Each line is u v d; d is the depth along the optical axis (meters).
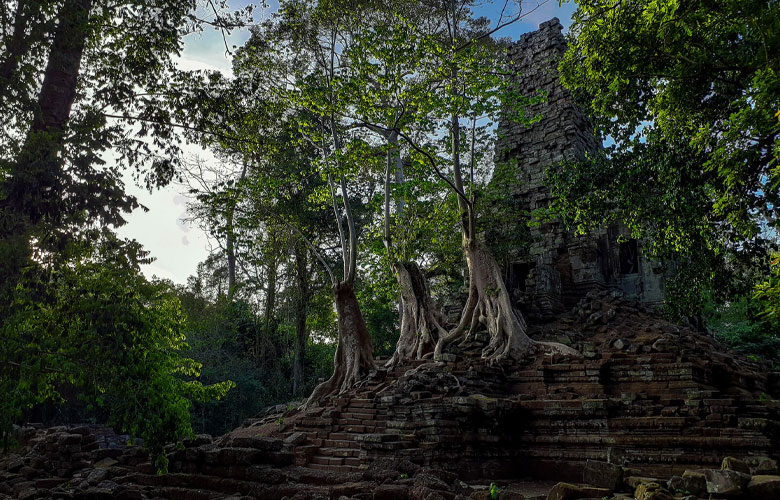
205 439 12.65
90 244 9.59
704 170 12.94
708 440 12.94
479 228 27.64
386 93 20.59
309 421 17.61
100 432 20.02
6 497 11.27
